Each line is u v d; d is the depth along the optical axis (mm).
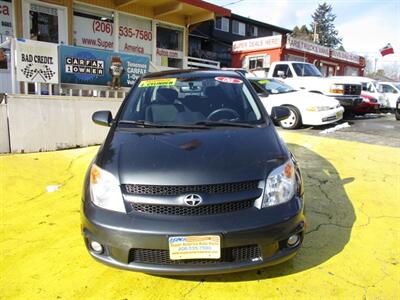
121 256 2549
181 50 13367
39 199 4555
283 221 2559
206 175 2566
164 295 2682
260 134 3217
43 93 7016
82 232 2723
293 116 9586
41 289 2766
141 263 2553
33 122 6488
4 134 6281
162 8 11789
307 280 2828
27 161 5992
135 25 11836
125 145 3043
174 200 2490
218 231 2428
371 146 7453
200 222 2447
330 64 25188
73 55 6930
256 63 21750
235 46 22984
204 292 2705
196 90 3998
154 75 4379
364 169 5777
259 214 2529
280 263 2904
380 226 3756
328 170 5703
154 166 2678
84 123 7113
